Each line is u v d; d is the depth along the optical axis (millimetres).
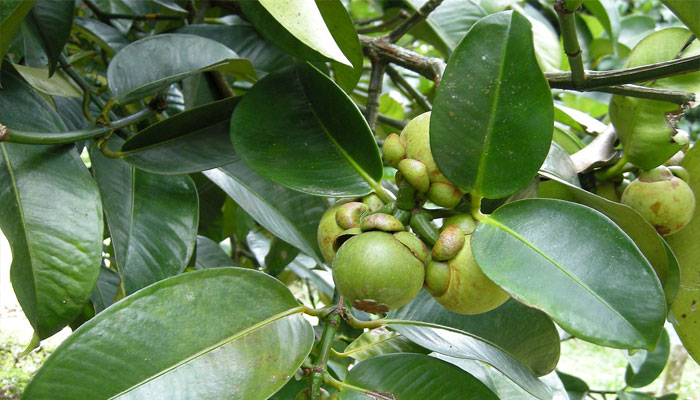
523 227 510
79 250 582
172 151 650
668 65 574
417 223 529
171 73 658
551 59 1071
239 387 529
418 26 1033
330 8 643
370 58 768
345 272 506
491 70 505
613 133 674
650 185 607
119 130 729
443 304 530
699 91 623
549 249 499
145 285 658
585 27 1248
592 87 605
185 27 847
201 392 520
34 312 570
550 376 888
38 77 733
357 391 572
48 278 573
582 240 496
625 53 1264
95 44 1094
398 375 582
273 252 1035
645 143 614
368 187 578
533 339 660
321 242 571
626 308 474
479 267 498
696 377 3236
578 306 478
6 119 611
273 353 548
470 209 532
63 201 590
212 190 959
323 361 572
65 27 700
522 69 501
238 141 595
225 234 1200
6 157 589
